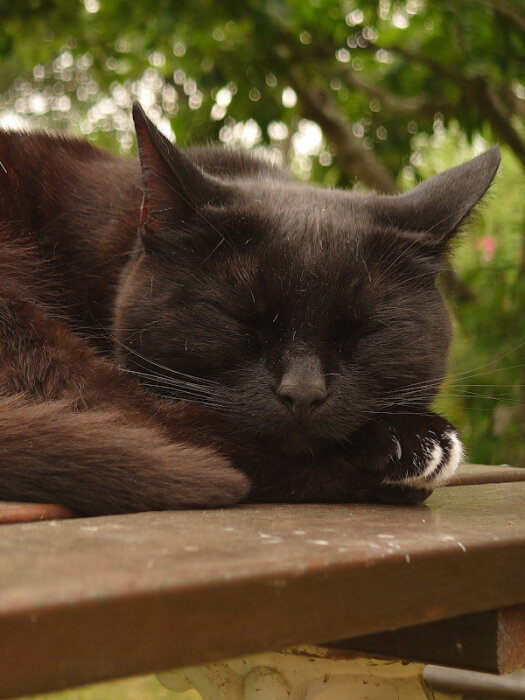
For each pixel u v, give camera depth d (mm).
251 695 412
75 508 376
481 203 486
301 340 438
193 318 444
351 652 395
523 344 708
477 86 831
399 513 404
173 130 966
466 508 421
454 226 468
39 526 351
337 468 430
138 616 285
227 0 795
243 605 308
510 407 749
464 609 349
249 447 428
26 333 435
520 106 864
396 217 477
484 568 354
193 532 347
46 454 378
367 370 446
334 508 411
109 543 330
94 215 511
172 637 294
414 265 465
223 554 323
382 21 960
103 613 276
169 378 449
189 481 386
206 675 423
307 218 459
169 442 407
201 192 457
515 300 780
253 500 422
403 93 925
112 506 377
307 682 410
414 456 427
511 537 364
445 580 345
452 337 479
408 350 453
